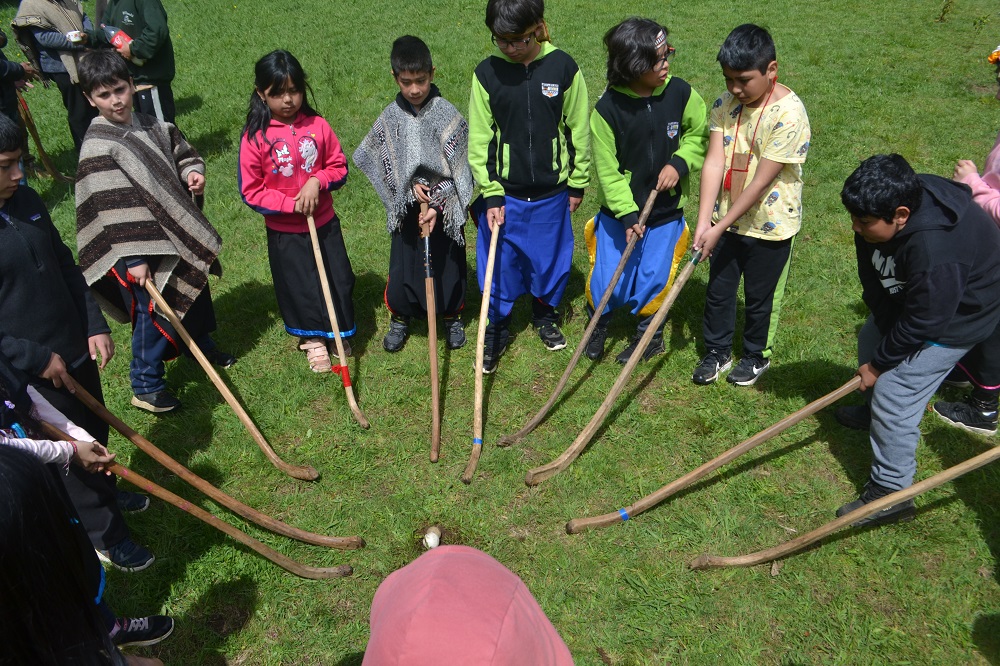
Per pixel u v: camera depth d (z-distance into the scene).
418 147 4.29
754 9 13.64
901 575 3.40
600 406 4.22
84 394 3.14
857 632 3.19
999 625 3.20
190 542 3.64
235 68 10.80
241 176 4.29
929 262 3.02
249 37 12.30
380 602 1.76
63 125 9.02
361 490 3.95
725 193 4.12
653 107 3.99
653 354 4.79
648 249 4.39
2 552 1.62
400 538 3.67
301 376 4.76
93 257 3.89
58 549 1.82
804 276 5.68
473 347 5.01
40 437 2.57
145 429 4.35
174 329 4.22
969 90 9.38
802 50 11.20
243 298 5.57
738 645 3.15
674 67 10.55
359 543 3.60
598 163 4.18
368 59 10.96
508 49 3.94
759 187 3.85
